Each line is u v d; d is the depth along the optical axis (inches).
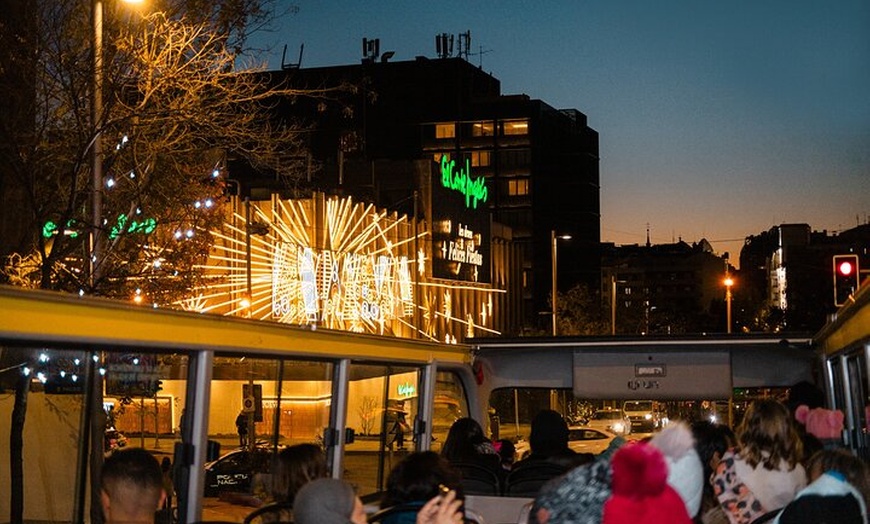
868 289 322.3
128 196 661.3
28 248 679.1
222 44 659.4
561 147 5644.7
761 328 4845.0
